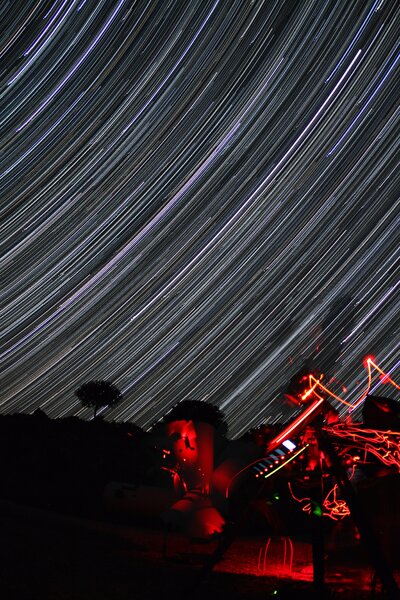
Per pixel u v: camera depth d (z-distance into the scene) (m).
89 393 24.16
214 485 4.67
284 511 7.60
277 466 3.38
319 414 3.33
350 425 3.55
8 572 3.73
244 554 5.68
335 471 3.08
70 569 4.05
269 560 5.45
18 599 3.26
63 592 3.49
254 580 4.32
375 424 3.54
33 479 12.09
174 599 3.59
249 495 3.44
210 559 3.45
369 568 4.48
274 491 3.72
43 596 3.37
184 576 4.28
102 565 4.34
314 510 3.45
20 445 14.41
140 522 8.61
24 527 5.77
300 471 3.46
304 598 3.66
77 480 11.77
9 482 11.66
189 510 4.57
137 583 3.90
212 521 4.53
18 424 16.91
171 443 4.89
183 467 4.81
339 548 5.02
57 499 10.44
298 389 3.45
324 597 3.42
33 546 4.71
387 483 4.04
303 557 5.72
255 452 4.60
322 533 3.45
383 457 3.61
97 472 12.42
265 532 7.04
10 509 7.67
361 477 4.04
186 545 5.98
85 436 15.26
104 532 6.43
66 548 4.82
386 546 4.06
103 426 17.45
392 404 3.54
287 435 3.37
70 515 8.70
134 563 4.57
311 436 3.33
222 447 4.82
